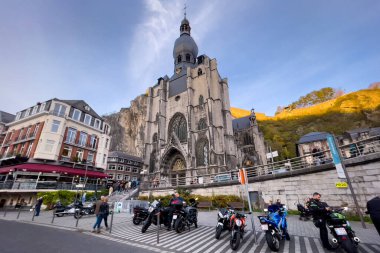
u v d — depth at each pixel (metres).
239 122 60.97
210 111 36.28
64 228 10.80
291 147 71.19
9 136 32.69
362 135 39.81
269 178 16.98
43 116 29.08
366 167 11.88
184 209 10.10
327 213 6.11
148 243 7.49
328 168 13.58
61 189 25.17
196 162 35.16
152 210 9.84
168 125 42.12
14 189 22.14
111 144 86.00
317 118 83.19
